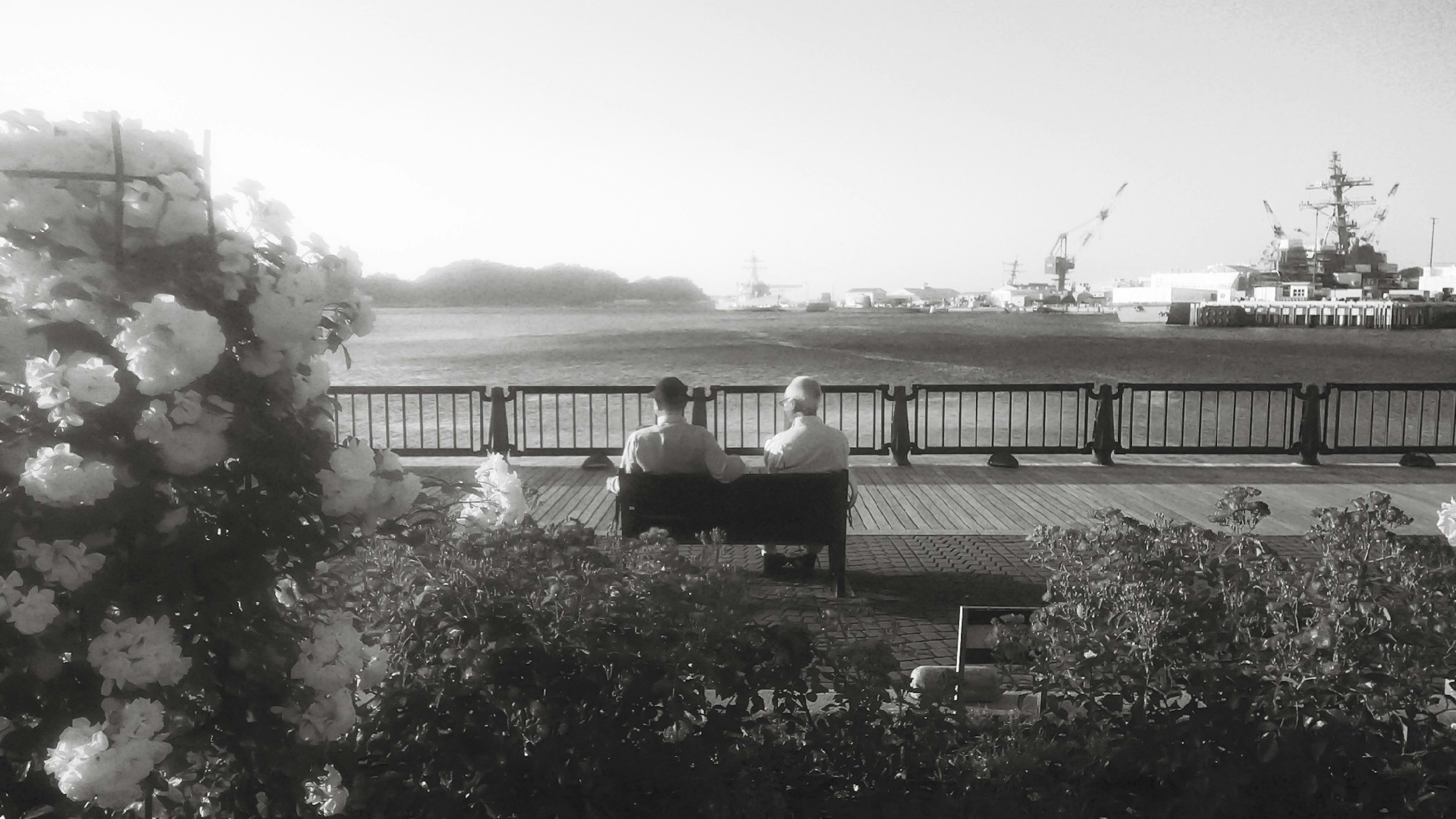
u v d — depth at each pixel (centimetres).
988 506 1077
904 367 6259
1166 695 292
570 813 253
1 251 203
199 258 211
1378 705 270
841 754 288
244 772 222
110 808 197
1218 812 285
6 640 188
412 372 5866
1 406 197
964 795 280
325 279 219
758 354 8006
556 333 15262
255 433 205
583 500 1109
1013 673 334
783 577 782
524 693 260
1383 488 1173
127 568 194
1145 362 7062
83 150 205
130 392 200
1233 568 311
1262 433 2211
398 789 250
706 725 274
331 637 222
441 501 276
